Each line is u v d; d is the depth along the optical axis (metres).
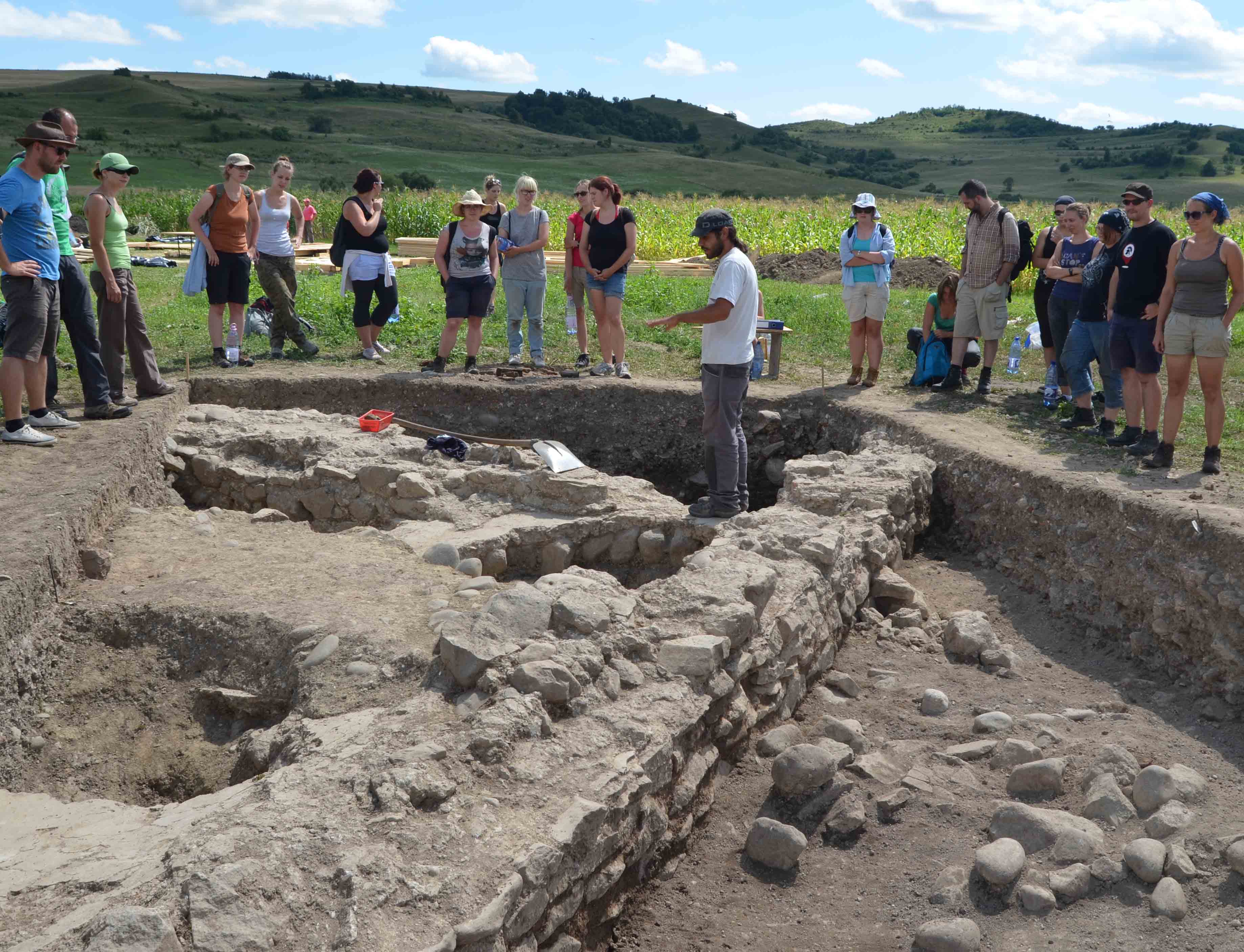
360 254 9.87
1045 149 182.62
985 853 3.71
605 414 9.38
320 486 7.55
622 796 3.59
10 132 92.56
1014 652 5.54
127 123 108.56
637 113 171.38
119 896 2.84
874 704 5.09
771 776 4.46
